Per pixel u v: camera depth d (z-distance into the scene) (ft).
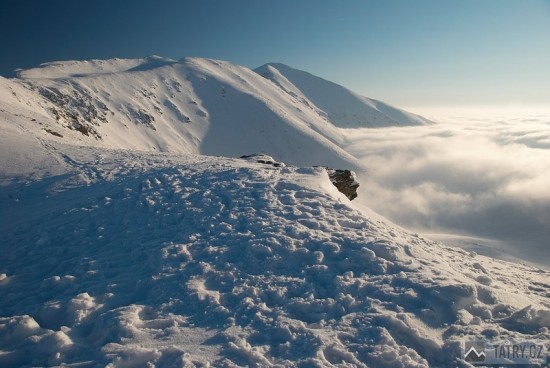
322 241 26.40
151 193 37.50
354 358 15.53
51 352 16.11
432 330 17.54
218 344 16.37
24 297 21.68
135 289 21.70
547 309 19.22
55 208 36.47
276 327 17.43
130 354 15.26
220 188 38.40
